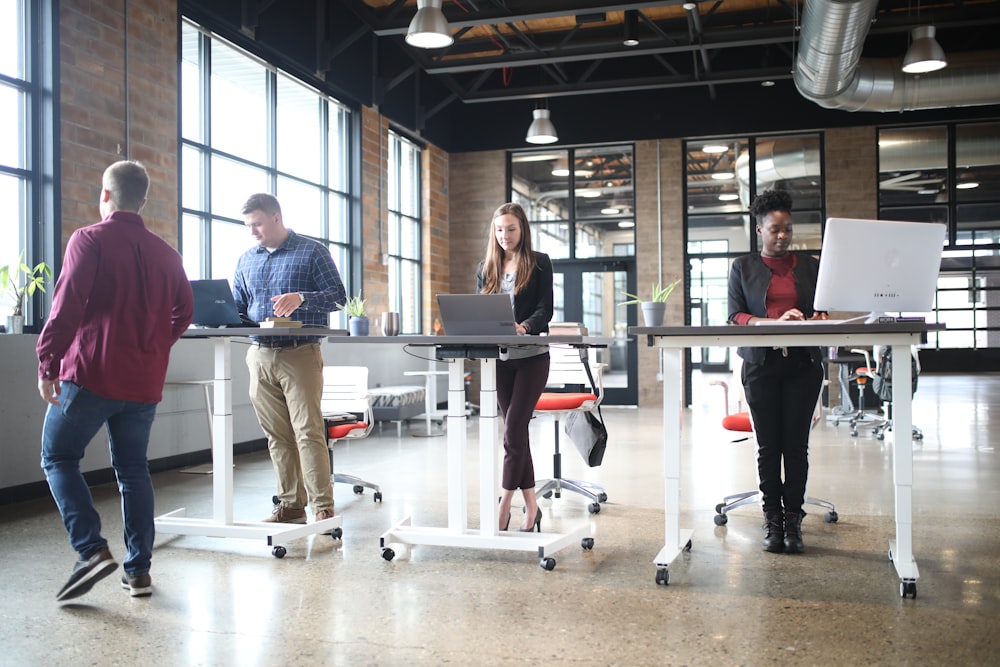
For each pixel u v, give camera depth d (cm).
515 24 851
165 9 580
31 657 214
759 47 1023
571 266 1113
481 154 1130
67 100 497
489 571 292
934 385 1253
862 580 278
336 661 210
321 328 296
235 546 328
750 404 327
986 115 986
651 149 1076
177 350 573
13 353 445
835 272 276
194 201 636
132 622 240
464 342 283
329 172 850
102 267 249
